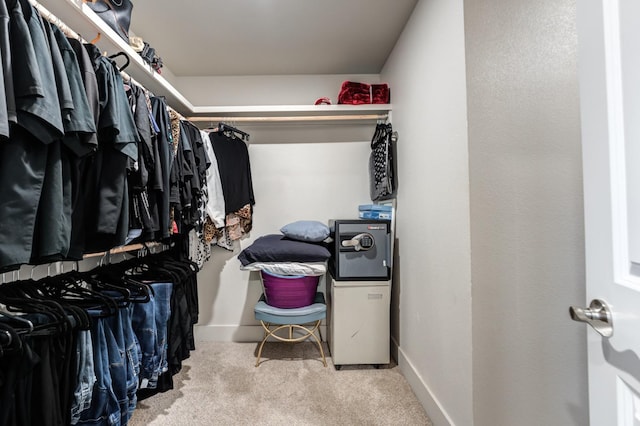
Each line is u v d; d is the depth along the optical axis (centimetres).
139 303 136
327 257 204
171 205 158
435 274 150
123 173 113
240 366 209
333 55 229
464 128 122
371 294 205
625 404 50
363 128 260
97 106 101
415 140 176
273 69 249
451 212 133
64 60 91
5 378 81
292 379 192
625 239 50
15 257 75
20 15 77
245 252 208
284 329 255
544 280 89
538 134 91
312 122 259
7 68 72
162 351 149
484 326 113
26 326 87
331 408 163
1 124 68
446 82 136
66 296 124
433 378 153
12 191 75
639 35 47
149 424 151
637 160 48
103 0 130
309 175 260
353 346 204
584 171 58
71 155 96
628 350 49
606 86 53
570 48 82
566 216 83
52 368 94
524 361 96
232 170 232
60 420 94
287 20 186
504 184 104
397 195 215
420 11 166
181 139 169
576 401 79
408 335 191
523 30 96
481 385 114
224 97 259
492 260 109
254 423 152
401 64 202
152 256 189
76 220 101
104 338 115
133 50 146
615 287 51
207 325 256
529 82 94
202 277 257
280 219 259
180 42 208
